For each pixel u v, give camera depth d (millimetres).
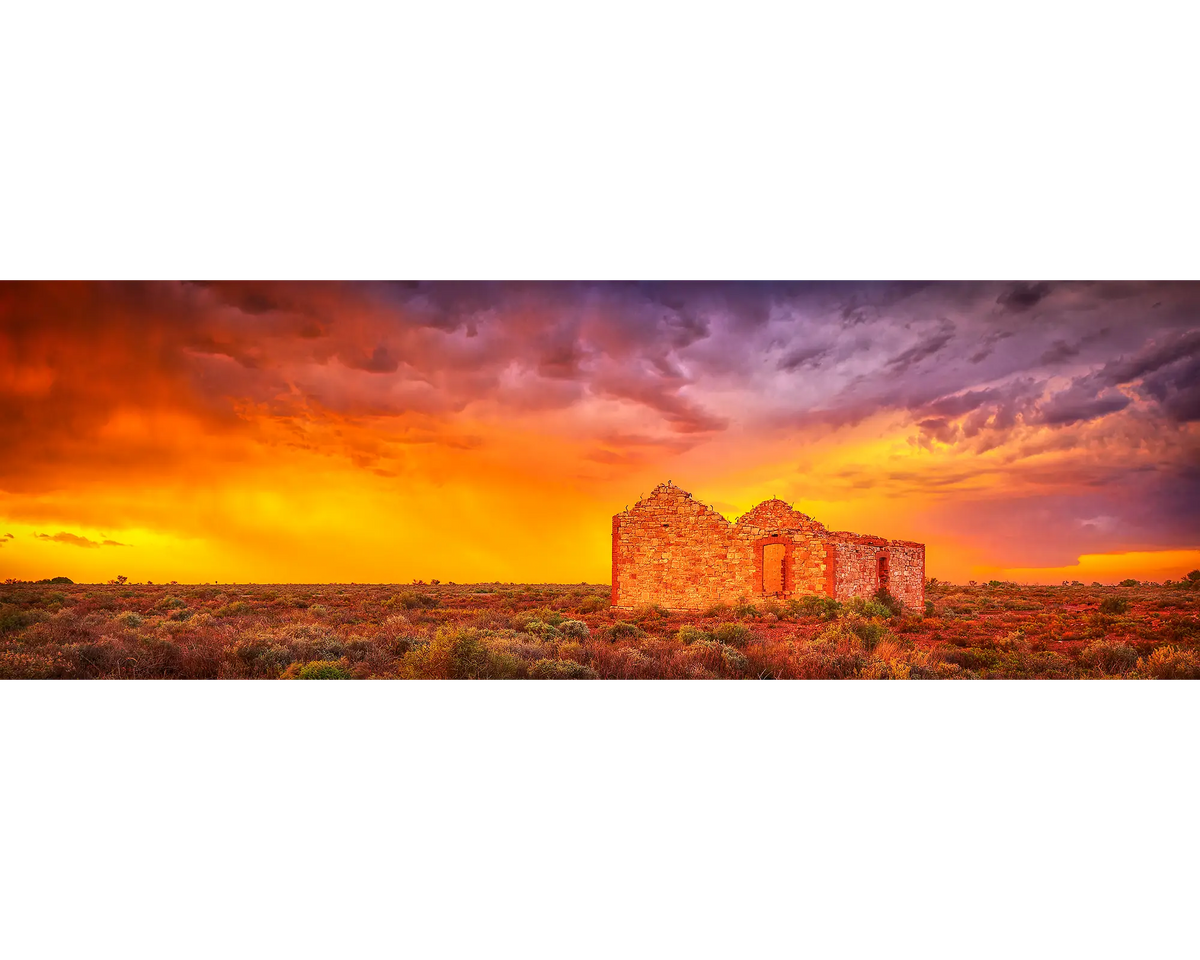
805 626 21641
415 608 28984
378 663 12023
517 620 20641
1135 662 14148
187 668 11141
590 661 12094
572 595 43156
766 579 29984
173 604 27844
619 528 28734
